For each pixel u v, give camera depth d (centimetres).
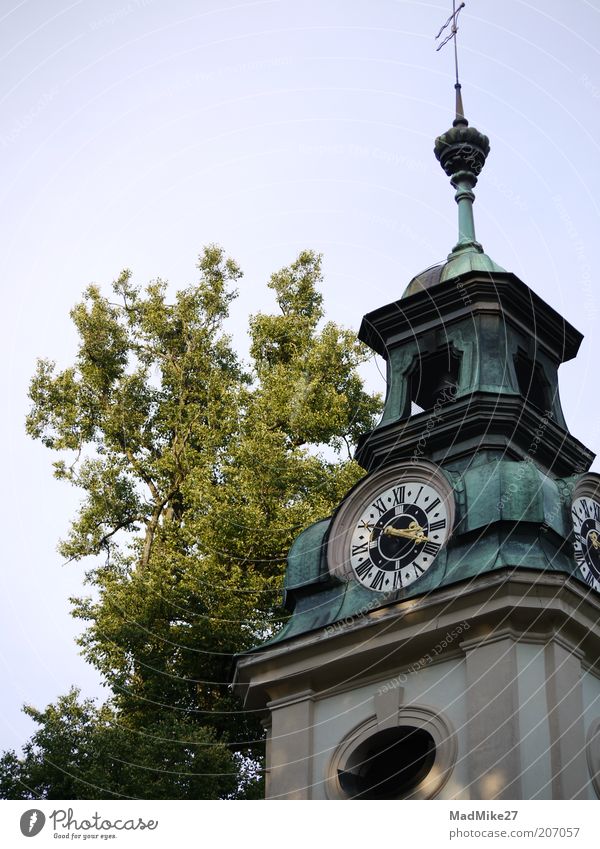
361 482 3681
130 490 4625
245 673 3603
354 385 4712
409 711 3444
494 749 3297
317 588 3647
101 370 4825
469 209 4209
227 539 4250
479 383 3819
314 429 4562
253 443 4394
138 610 4188
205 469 4428
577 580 3438
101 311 4884
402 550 3581
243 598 4191
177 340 4872
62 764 3884
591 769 3362
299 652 3553
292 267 4988
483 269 4012
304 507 4281
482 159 4275
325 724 3522
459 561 3500
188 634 4159
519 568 3400
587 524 3628
